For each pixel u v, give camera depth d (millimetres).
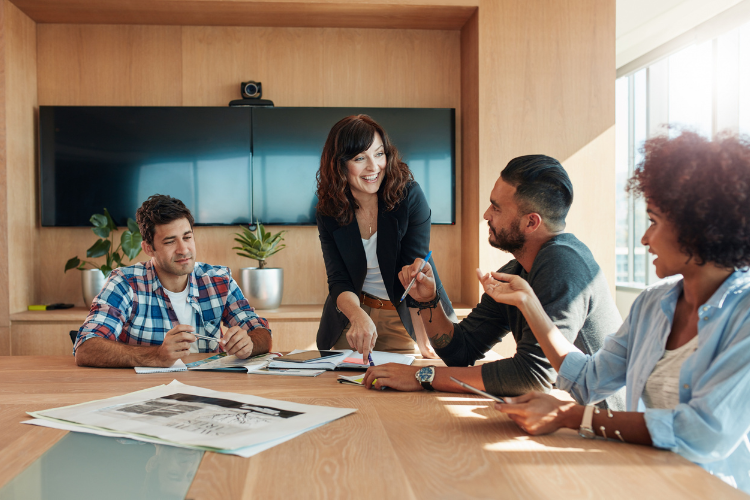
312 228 3457
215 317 1809
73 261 3154
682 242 774
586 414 810
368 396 1076
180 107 3299
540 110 3119
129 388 1146
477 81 3131
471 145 3252
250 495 610
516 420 842
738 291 779
